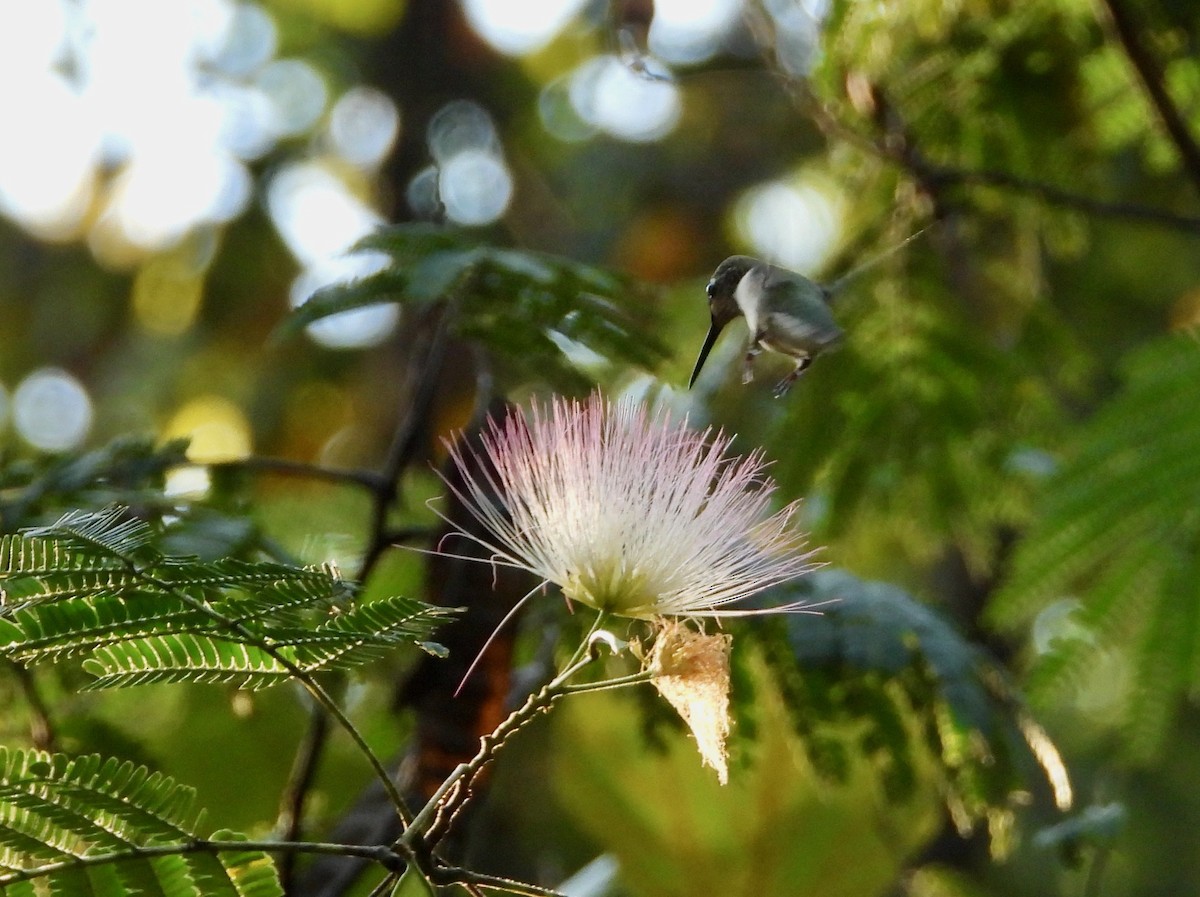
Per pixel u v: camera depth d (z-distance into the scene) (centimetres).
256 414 1630
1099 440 912
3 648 432
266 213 1691
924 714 722
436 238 745
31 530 441
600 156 1923
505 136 1889
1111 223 1319
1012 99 1052
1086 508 902
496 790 1145
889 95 1031
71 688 739
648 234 1831
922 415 1057
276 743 877
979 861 1176
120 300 1708
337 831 768
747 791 753
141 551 443
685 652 466
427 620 457
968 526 1076
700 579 502
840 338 701
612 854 764
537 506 511
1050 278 1420
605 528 496
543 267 742
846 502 1064
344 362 1639
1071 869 761
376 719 848
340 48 1817
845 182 1117
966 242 1085
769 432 1048
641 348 745
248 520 719
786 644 711
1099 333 1478
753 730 711
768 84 1778
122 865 437
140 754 760
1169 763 1537
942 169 995
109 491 730
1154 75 940
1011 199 1072
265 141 1750
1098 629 889
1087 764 1491
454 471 676
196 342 1678
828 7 948
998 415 1073
